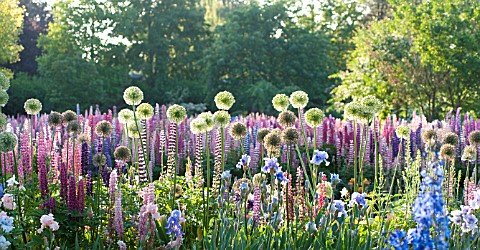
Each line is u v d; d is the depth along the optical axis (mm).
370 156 11250
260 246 4785
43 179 5586
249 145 11766
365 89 22250
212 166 10727
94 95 41312
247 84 41219
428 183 3535
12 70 49469
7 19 39000
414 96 21797
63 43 45344
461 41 20766
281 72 44094
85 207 5762
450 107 22453
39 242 5141
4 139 5570
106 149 10336
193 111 40656
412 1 23031
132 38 51719
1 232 4527
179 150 10742
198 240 5250
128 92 6828
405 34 22281
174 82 49438
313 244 4859
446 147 6539
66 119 6793
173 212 4781
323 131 12562
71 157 6629
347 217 5629
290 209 5680
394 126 12727
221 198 5637
